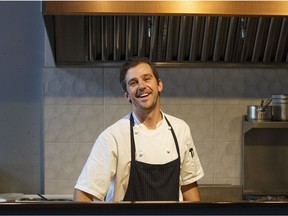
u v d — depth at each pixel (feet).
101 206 5.34
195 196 7.79
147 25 11.16
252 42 11.62
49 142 11.77
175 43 11.57
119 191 7.26
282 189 12.07
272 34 11.43
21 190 11.92
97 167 7.07
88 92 11.84
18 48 11.91
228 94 12.05
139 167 7.16
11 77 11.89
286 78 12.07
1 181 11.88
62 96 11.79
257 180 12.04
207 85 12.02
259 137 12.04
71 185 11.82
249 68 12.05
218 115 12.03
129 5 9.56
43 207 5.31
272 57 11.96
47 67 11.76
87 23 11.35
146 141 7.26
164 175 7.23
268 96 12.05
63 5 9.52
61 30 11.37
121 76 7.29
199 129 12.02
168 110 11.97
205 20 11.13
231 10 9.68
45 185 11.76
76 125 11.83
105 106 11.87
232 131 12.06
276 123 11.05
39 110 11.96
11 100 11.90
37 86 11.94
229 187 11.74
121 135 7.22
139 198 7.18
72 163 11.82
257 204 5.40
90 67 11.79
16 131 11.92
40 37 11.94
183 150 7.50
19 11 11.91
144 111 7.23
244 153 12.00
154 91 7.11
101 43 11.51
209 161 12.04
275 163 12.06
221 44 11.57
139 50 11.57
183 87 11.97
